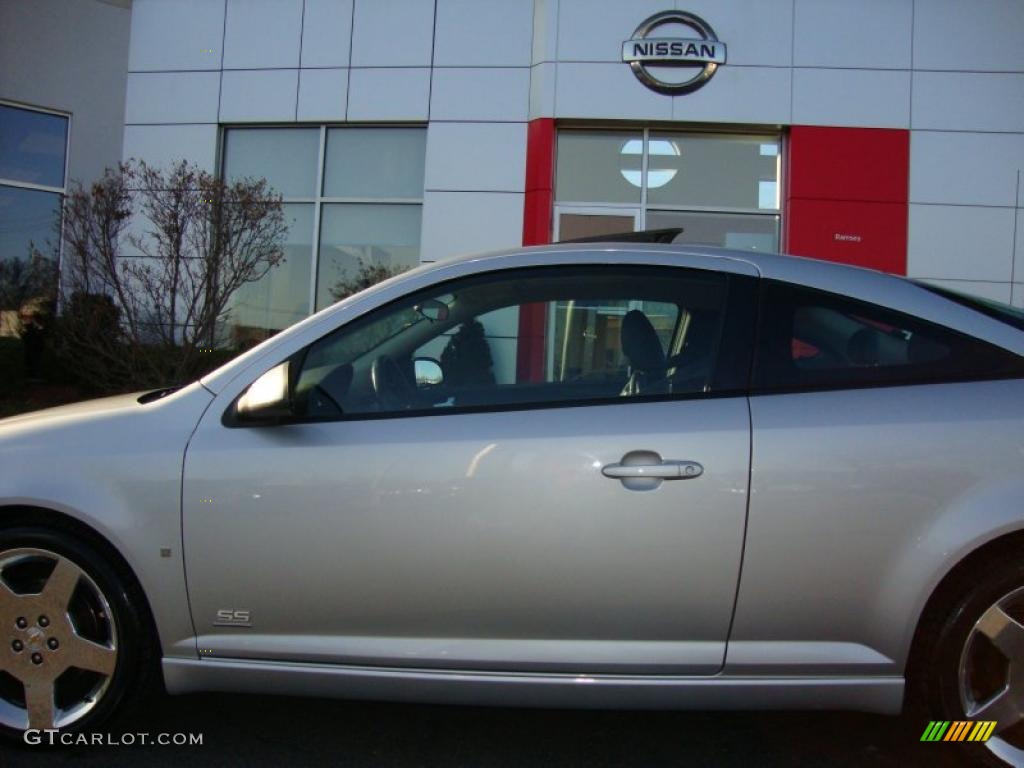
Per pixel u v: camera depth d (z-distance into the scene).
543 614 2.45
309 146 9.30
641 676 2.45
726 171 8.91
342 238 9.28
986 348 2.50
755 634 2.43
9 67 9.50
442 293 2.71
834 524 2.37
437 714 3.06
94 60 9.82
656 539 2.39
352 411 2.58
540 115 8.67
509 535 2.43
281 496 2.49
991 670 2.43
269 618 2.53
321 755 2.73
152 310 7.36
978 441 2.36
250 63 9.16
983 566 2.38
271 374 2.59
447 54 8.85
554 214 8.95
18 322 9.02
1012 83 8.41
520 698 2.47
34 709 2.62
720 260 2.69
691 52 8.52
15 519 2.63
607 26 8.61
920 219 8.48
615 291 2.68
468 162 8.82
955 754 2.46
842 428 2.40
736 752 2.80
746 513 2.38
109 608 2.58
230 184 8.36
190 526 2.52
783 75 8.52
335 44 9.02
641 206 8.92
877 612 2.39
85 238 7.33
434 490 2.45
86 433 2.62
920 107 8.46
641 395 2.52
